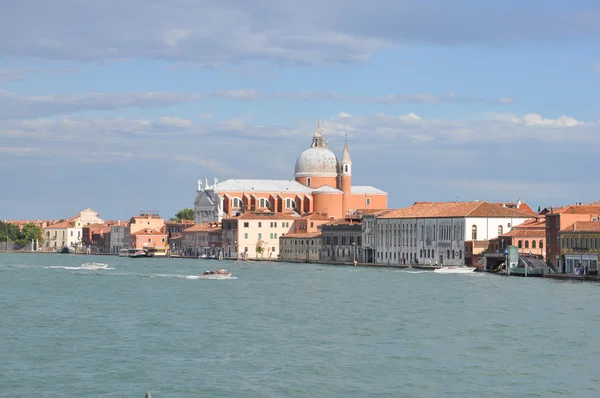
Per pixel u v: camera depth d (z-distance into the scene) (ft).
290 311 510.58
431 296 604.08
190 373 335.06
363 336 414.62
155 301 571.69
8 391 309.22
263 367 345.31
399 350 379.35
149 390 311.06
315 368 343.67
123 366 346.13
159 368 343.05
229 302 565.12
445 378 329.72
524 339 406.21
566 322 458.91
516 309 517.14
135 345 389.80
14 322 460.14
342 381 324.39
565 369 345.10
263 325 450.30
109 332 425.69
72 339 404.77
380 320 468.75
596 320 466.29
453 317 480.64
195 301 572.10
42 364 349.41
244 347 385.29
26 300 577.02
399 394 307.78
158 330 432.25
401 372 338.34
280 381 323.98
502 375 334.65
